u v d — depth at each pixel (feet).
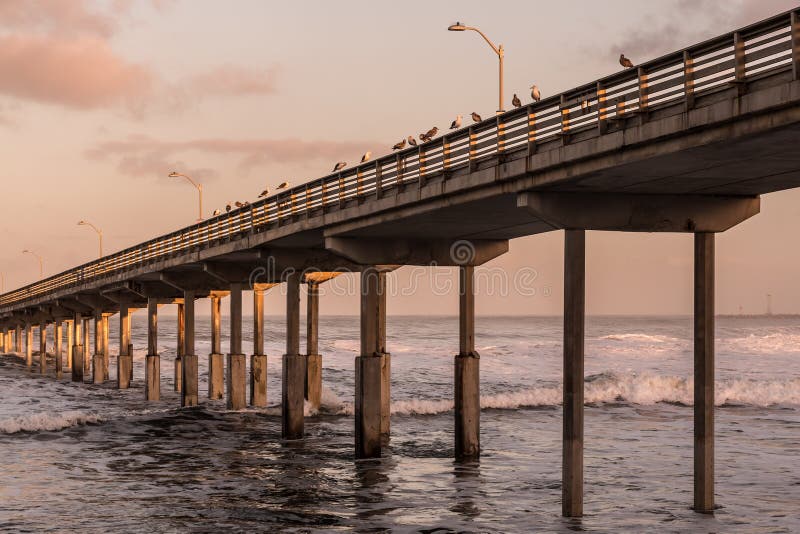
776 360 315.78
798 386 199.31
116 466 112.88
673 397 192.95
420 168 98.07
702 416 82.69
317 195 122.21
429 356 339.77
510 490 97.45
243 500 93.56
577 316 79.82
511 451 123.13
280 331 520.01
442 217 100.37
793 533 78.79
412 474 106.52
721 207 81.30
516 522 83.20
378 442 116.67
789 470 108.47
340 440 133.59
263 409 166.50
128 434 138.92
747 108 58.80
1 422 140.56
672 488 97.91
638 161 68.49
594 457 118.52
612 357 338.34
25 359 391.45
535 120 79.97
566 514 83.20
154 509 89.92
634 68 69.21
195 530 82.17
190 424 148.46
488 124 87.35
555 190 80.02
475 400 115.65
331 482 102.22
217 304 199.11
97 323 267.39
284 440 133.59
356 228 110.83
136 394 223.71
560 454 120.57
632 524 81.61
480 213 97.14
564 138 75.92
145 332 561.43
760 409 176.96
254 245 139.33
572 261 80.02
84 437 135.95
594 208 80.23
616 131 70.74
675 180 75.15
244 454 121.29
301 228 123.44
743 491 96.17
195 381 183.62
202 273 186.91
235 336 166.61
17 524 84.12
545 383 242.58
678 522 82.28
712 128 62.13
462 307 116.06
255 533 81.00
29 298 332.19
